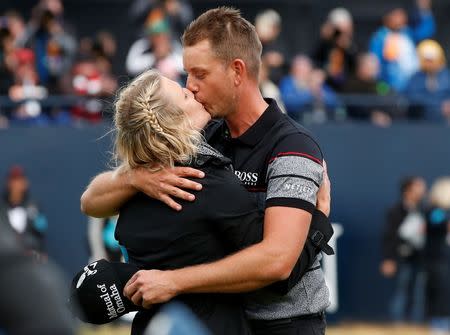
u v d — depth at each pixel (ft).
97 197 21.13
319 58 65.72
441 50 72.95
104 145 58.54
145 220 20.45
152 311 20.26
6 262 13.08
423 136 61.31
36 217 55.98
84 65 60.70
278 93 61.26
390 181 61.11
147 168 20.33
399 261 59.88
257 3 76.74
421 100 63.52
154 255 20.34
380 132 60.95
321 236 21.11
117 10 75.92
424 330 59.77
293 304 21.36
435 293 59.93
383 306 60.34
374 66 65.10
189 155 20.18
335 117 62.34
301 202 20.36
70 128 58.65
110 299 20.08
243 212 20.18
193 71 21.17
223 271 19.74
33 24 64.49
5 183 58.44
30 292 13.00
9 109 60.80
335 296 60.18
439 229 59.72
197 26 21.35
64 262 58.29
